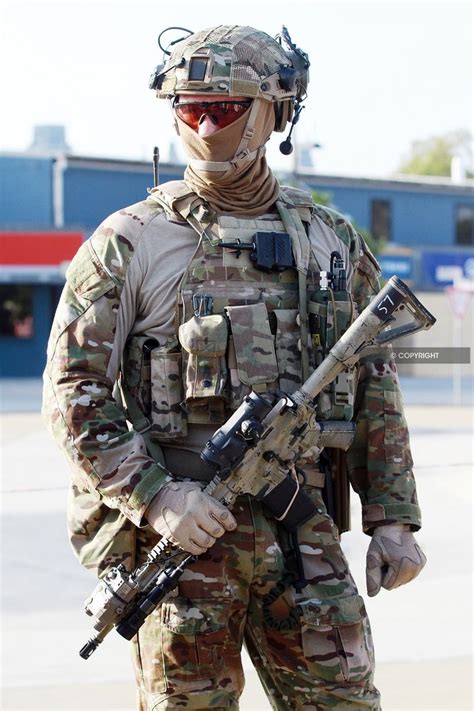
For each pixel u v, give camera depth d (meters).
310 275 3.35
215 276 3.24
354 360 3.18
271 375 3.22
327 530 3.30
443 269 36.94
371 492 3.44
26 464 12.02
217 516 3.00
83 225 31.88
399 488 3.42
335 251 3.40
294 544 3.24
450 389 27.16
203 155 3.30
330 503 3.44
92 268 3.21
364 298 3.59
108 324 3.18
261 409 3.08
